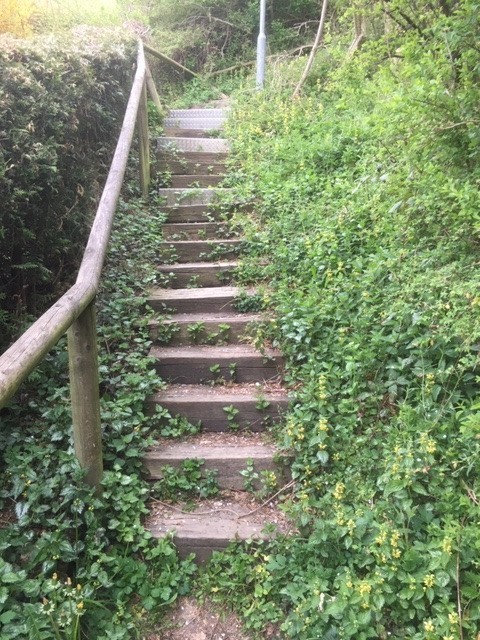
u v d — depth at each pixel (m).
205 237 4.66
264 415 3.04
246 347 3.47
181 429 2.99
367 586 1.94
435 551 1.96
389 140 3.08
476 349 2.39
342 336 2.98
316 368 2.96
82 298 2.11
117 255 4.19
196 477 2.74
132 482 2.55
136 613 2.20
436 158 2.81
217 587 2.31
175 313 3.79
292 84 7.26
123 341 3.40
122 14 9.68
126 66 5.22
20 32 4.75
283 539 2.37
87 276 2.28
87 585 2.08
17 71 2.91
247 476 2.71
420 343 2.56
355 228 3.74
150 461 2.78
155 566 2.36
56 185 3.31
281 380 3.25
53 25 5.37
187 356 3.33
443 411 2.36
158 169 5.61
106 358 3.15
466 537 1.94
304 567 2.25
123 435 2.76
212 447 2.90
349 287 3.20
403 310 2.71
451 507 2.08
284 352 3.26
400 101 2.67
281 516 2.58
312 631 2.00
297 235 4.02
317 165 4.88
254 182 5.04
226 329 3.54
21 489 2.29
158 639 2.16
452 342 2.54
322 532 2.21
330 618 2.02
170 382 3.34
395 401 2.65
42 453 2.51
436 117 2.63
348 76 3.68
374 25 5.46
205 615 2.26
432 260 2.81
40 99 3.08
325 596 2.04
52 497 2.31
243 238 4.36
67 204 3.59
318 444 2.60
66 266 3.79
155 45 9.73
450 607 1.86
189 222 4.93
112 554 2.31
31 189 3.01
